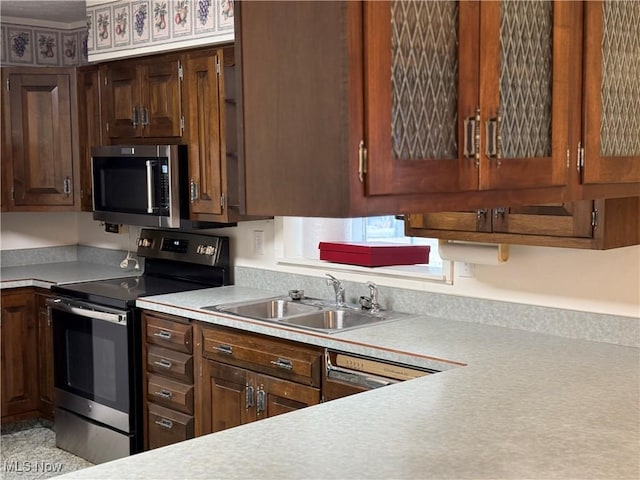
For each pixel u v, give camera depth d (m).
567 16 1.85
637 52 2.11
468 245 3.15
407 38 1.49
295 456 1.72
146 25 4.13
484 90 1.65
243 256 4.29
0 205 4.89
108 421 4.07
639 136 2.16
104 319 4.00
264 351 3.34
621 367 2.51
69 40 5.34
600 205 2.53
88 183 4.75
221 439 1.85
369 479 1.58
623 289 2.82
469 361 2.62
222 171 3.85
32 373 4.78
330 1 1.41
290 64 1.48
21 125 4.82
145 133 4.28
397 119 1.48
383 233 4.25
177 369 3.76
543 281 3.05
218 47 3.83
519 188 1.76
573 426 1.91
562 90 1.86
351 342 2.95
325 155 1.44
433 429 1.90
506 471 1.62
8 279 4.67
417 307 3.48
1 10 4.80
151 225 4.13
